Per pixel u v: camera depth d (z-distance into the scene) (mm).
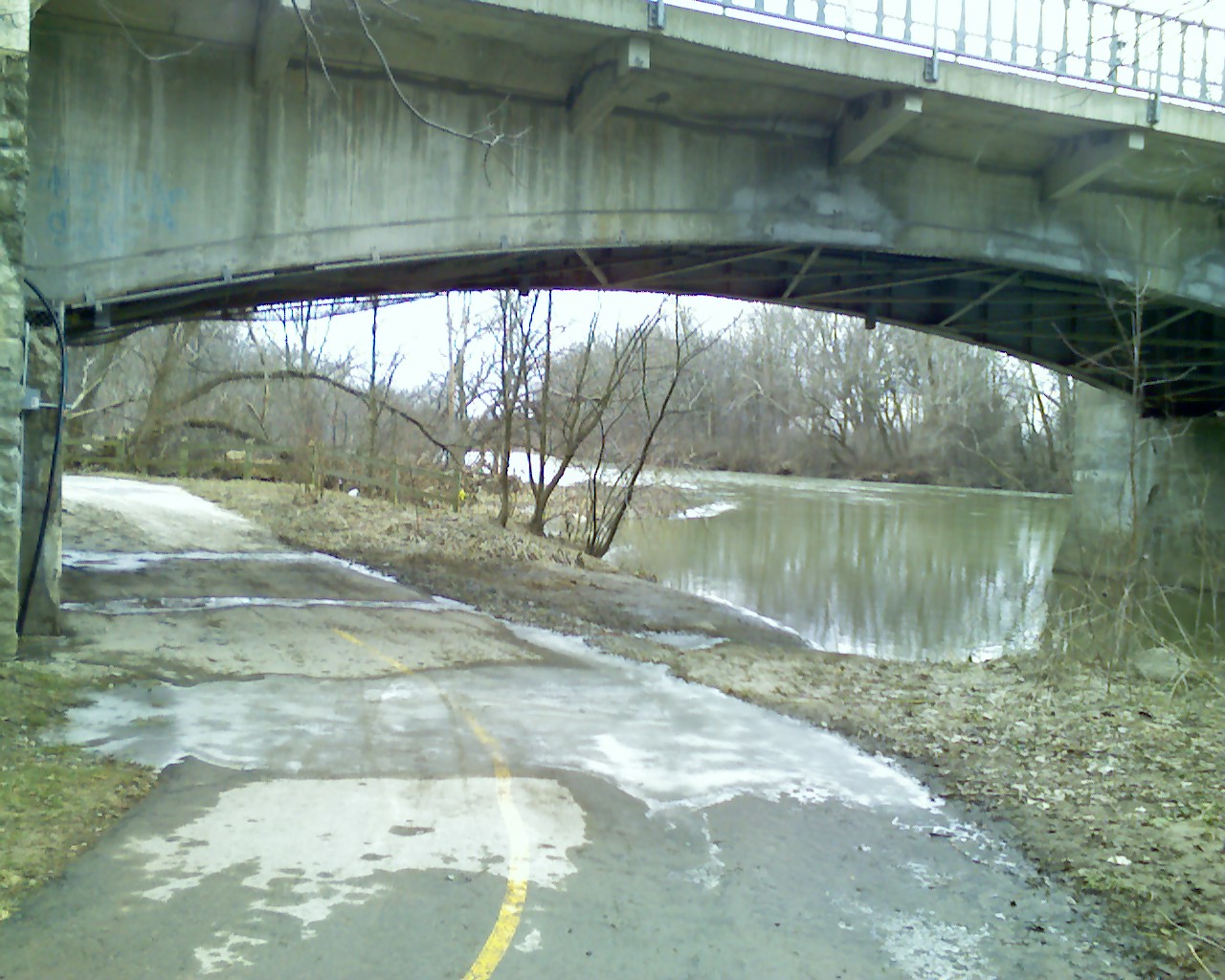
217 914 4488
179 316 15359
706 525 34688
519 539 21453
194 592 13250
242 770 6484
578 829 5879
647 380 32219
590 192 13758
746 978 4289
